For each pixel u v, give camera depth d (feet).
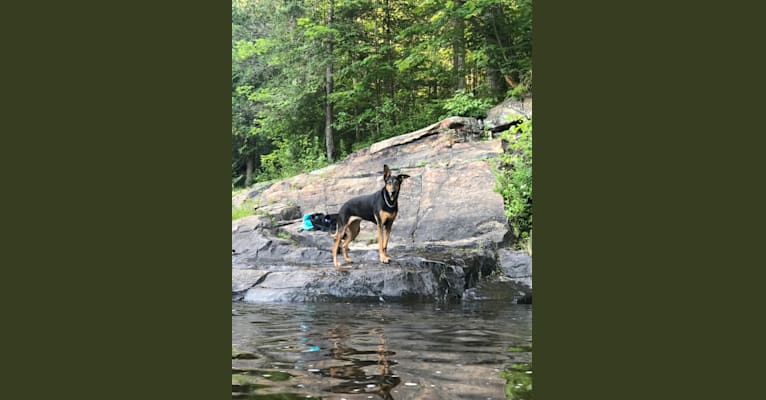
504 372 9.66
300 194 34.83
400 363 10.25
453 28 42.45
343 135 50.29
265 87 52.70
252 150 52.47
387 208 22.44
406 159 34.37
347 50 48.37
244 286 21.31
